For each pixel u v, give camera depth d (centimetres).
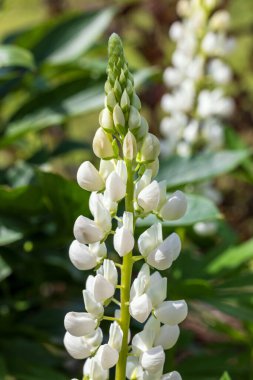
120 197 49
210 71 104
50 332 84
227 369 83
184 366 83
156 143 49
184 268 81
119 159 50
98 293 49
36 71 95
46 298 91
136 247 76
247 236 145
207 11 103
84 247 50
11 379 78
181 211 50
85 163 50
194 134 103
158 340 50
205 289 73
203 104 103
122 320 50
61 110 89
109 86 49
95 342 51
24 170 90
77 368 90
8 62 81
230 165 80
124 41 142
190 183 79
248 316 74
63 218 78
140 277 49
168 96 106
